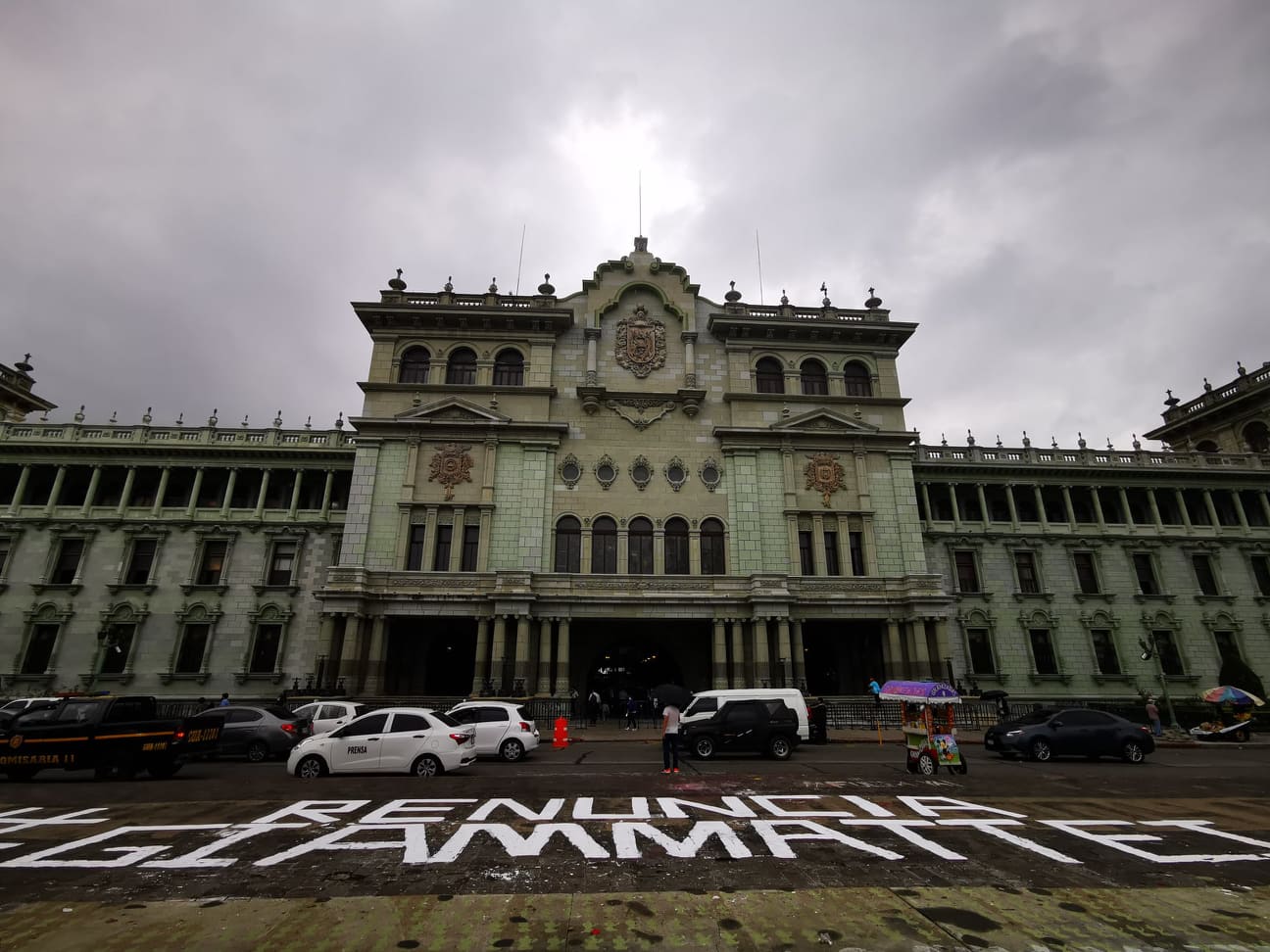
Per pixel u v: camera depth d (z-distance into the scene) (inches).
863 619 1462.8
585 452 1569.9
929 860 367.2
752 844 398.6
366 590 1358.3
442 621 1466.5
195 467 1649.9
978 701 1398.9
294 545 1614.2
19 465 1625.2
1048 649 1670.8
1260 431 2037.4
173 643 1515.7
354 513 1464.1
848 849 388.8
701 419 1625.2
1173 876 341.7
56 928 266.4
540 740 1061.8
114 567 1561.3
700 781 639.1
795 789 590.2
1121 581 1734.7
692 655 1530.5
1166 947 253.1
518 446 1544.0
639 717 1491.1
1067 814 491.2
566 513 1520.7
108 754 663.1
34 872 343.3
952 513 1797.5
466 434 1540.4
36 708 694.5
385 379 1593.3
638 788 591.5
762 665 1380.4
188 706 1349.7
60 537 1574.8
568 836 414.9
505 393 1589.6
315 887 319.9
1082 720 880.3
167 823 453.7
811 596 1449.3
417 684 1482.5
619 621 1491.1
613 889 318.0
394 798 542.0
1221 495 1882.4
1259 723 1385.3
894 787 606.2
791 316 1763.0
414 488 1493.6
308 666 1514.5
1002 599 1691.7
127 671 1486.2
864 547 1541.6
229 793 571.8
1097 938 261.1
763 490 1563.7
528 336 1646.2
